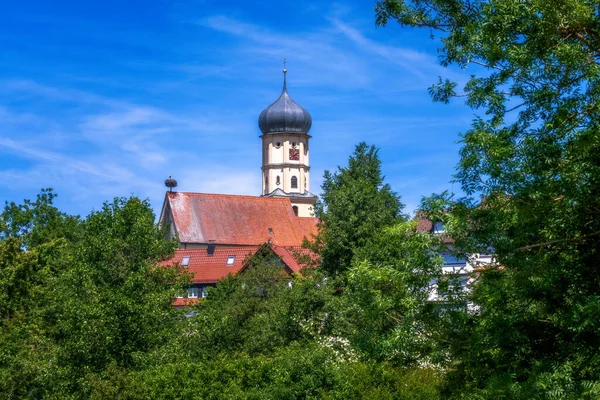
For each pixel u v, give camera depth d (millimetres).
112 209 36469
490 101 14688
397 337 15773
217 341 35781
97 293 33375
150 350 33000
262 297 42250
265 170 139375
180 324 35188
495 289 14195
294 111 138375
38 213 72312
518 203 13891
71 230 65750
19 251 46438
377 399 25922
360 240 46250
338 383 28078
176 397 29297
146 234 35906
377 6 19344
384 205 49281
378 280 16094
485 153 14234
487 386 14164
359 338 16656
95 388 29188
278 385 28938
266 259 44688
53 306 38562
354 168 55312
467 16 18375
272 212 112500
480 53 14961
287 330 35438
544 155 13711
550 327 14453
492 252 15000
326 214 48594
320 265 48125
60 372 30906
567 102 13852
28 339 35312
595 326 13172
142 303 33969
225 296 41688
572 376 13555
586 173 13086
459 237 14938
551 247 14094
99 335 32344
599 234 13555
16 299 44188
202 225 107750
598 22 13883
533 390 13312
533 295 13883
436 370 25984
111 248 34906
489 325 14289
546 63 14195
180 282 36625
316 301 35375
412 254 15727
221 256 81250
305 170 139125
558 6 13852
